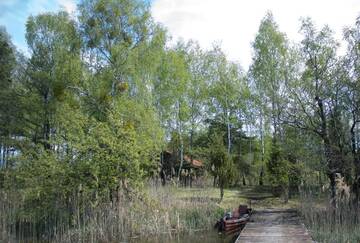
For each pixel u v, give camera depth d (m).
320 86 22.61
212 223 21.12
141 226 19.27
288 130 24.86
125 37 28.48
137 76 27.81
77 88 28.77
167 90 37.78
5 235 17.53
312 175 25.14
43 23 35.12
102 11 28.11
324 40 22.88
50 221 19.38
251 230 18.09
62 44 33.88
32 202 19.70
